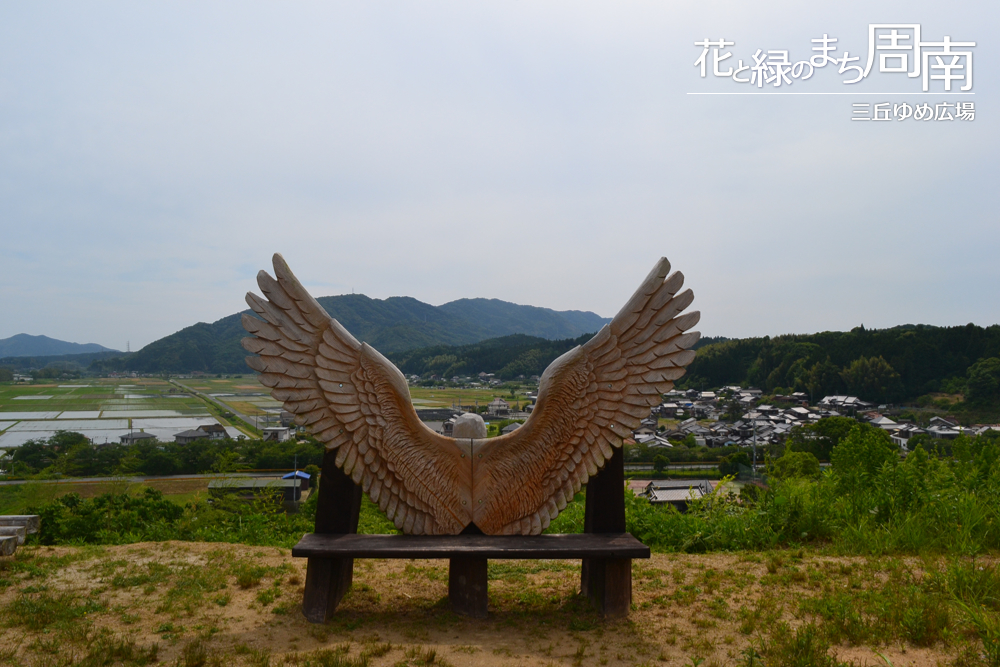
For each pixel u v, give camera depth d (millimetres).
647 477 28969
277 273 4211
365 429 4305
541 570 5500
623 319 4406
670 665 3396
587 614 4266
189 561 5441
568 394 4371
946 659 3320
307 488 20875
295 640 3715
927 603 3910
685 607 4359
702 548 6352
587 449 4395
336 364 4273
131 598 4461
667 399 63906
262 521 7992
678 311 4363
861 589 4531
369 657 3438
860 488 6793
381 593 4746
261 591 4668
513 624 4098
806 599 4328
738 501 7191
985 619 3578
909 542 5672
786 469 13906
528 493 4387
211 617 4094
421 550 3980
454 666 3352
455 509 4363
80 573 5035
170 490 26234
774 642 3582
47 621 3918
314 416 4230
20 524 5586
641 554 4078
